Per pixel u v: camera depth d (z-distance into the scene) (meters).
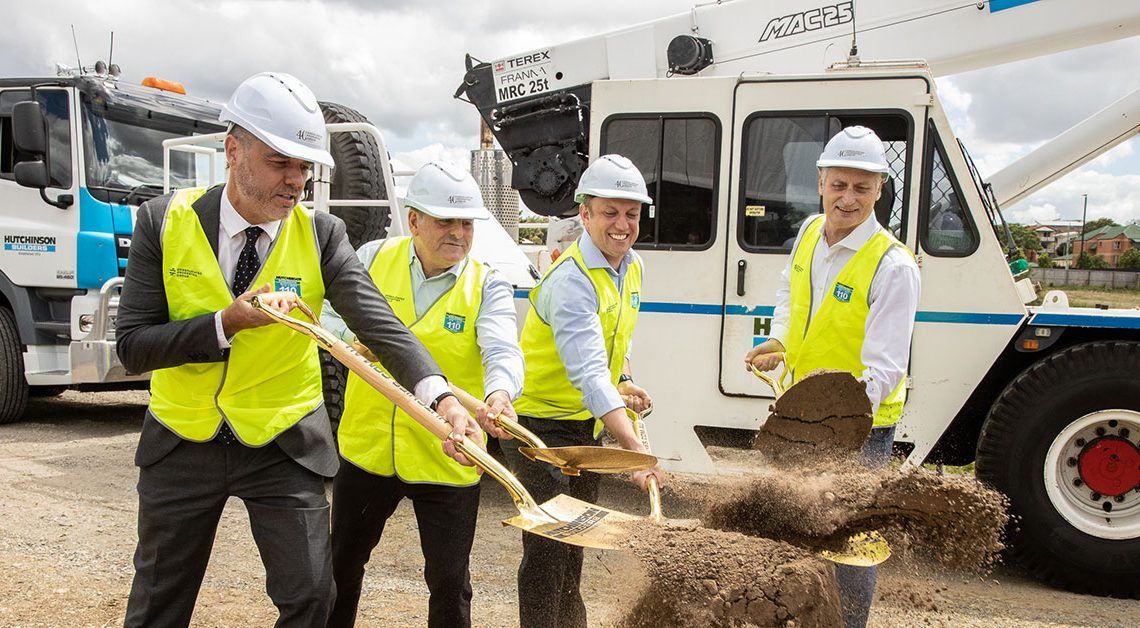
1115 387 4.59
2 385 7.84
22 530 4.95
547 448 2.78
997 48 5.70
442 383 2.56
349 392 2.98
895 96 5.03
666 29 6.29
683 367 5.37
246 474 2.42
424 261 3.08
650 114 5.37
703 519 2.89
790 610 2.41
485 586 4.34
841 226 3.17
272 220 2.41
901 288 3.08
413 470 2.88
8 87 7.82
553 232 6.85
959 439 5.37
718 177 5.29
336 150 6.73
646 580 2.50
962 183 4.93
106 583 4.22
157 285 2.38
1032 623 4.12
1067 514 4.67
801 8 6.00
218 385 2.40
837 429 2.79
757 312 5.24
